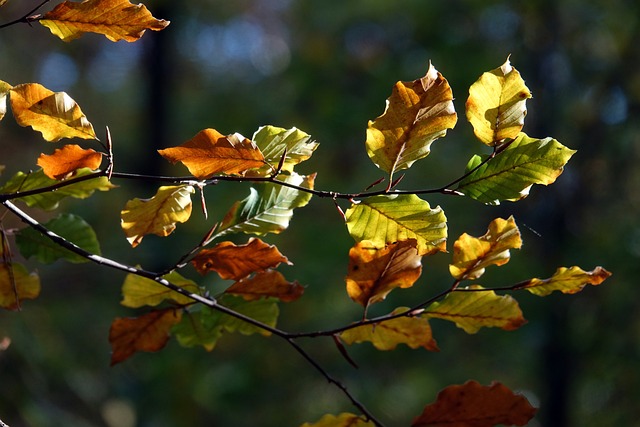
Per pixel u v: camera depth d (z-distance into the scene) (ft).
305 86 43.91
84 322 36.29
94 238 6.32
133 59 47.32
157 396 36.63
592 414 40.14
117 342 5.97
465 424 5.18
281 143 4.87
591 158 39.06
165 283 5.37
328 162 43.37
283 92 46.39
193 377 37.86
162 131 44.96
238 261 5.42
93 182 6.11
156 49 45.14
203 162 4.65
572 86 40.52
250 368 39.58
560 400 38.34
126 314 36.96
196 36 48.96
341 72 43.75
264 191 5.40
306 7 45.62
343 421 5.43
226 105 46.96
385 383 41.06
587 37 41.50
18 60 39.81
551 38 40.27
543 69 39.86
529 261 38.78
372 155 4.65
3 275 6.22
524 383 42.63
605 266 37.19
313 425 5.42
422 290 37.70
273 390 40.37
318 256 39.06
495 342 39.06
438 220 4.77
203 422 40.19
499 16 41.75
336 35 44.91
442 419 5.18
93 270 36.81
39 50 40.32
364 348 40.09
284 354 40.04
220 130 45.32
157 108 45.01
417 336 5.46
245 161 4.66
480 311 5.26
